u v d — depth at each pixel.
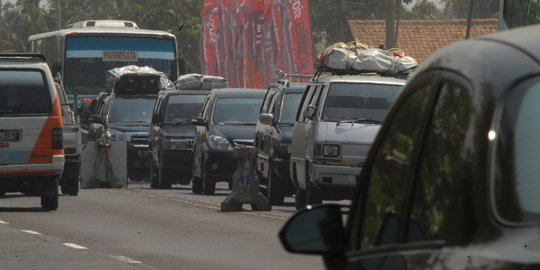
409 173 9.78
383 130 10.78
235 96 66.56
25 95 46.97
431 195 9.18
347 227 11.23
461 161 8.61
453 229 8.55
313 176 46.97
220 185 83.50
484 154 8.38
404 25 158.75
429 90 9.83
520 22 46.34
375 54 51.88
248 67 122.56
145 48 98.25
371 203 10.70
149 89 87.19
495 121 8.41
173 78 98.38
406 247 9.41
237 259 30.78
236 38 122.88
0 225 40.91
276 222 42.72
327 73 53.31
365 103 48.38
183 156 71.88
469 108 8.79
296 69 119.75
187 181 79.25
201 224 41.69
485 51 9.10
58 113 47.25
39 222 42.22
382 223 10.24
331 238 10.02
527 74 8.45
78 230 39.16
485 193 8.27
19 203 53.16
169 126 73.38
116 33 98.00
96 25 105.31
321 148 46.62
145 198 57.56
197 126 67.25
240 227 40.50
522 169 8.16
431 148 9.44
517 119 8.31
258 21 121.62
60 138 47.22
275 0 119.69
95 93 97.44
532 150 8.15
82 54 97.62
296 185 51.41
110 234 37.78
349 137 46.50
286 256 31.48
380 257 9.72
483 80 8.76
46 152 46.97
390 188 10.23
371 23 156.62
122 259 30.67
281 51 120.69
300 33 119.56
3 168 46.44
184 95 75.19
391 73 51.78
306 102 51.34
